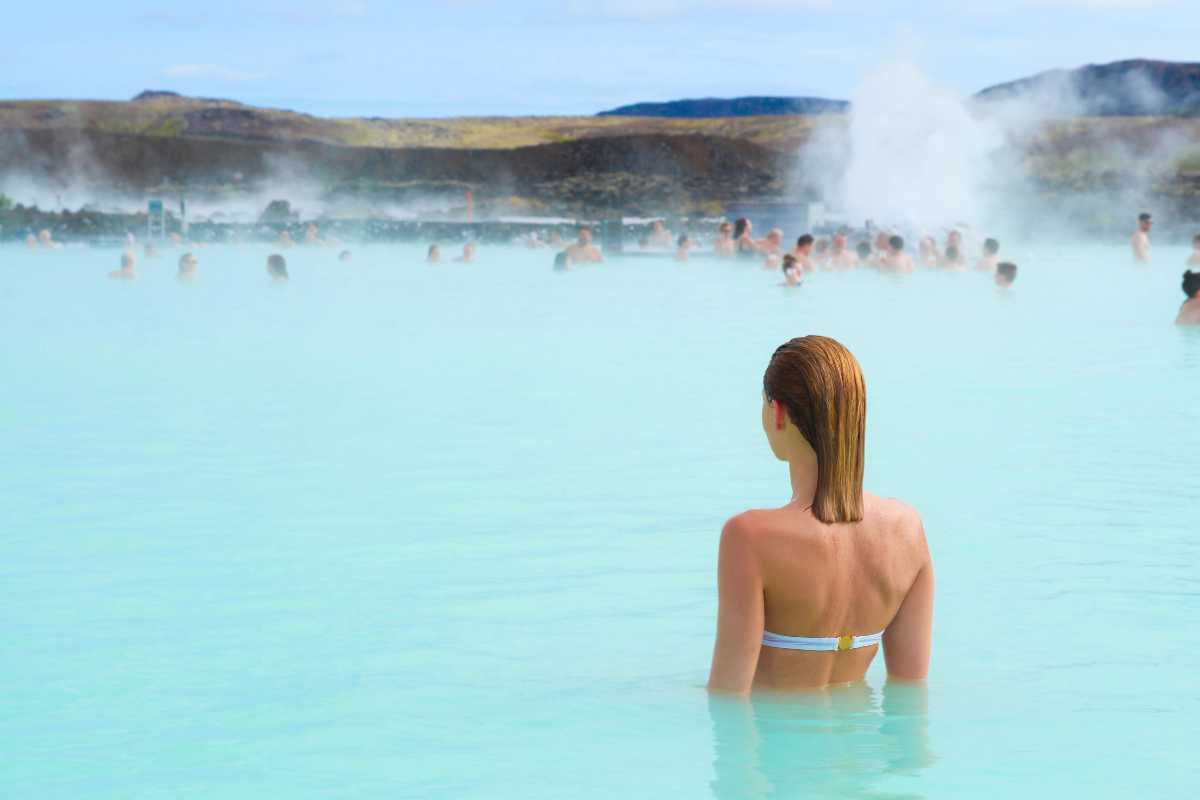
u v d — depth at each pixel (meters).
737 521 3.02
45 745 3.08
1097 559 4.82
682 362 11.34
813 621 3.01
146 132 85.19
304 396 9.41
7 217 35.56
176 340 13.16
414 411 8.72
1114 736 2.99
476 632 3.99
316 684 3.51
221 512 5.79
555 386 9.90
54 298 18.52
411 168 71.31
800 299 17.91
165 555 5.03
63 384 10.04
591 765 2.86
